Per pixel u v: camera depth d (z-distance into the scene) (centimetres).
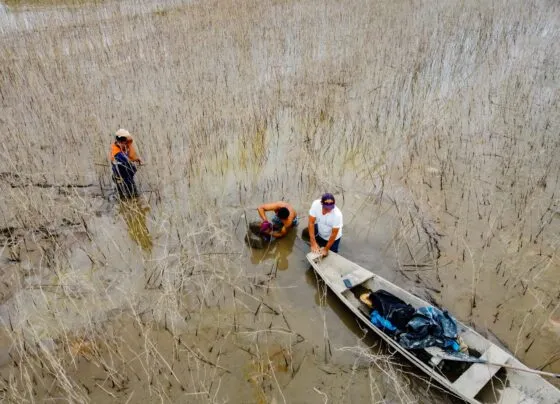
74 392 424
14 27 1659
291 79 1198
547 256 613
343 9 1828
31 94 1089
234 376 464
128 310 543
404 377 459
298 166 866
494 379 435
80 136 936
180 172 835
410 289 574
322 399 440
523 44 1438
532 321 516
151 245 660
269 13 1794
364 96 1117
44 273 599
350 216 726
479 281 578
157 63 1290
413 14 1747
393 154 891
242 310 548
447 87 1155
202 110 1010
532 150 873
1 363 472
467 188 780
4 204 731
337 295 546
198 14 1777
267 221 659
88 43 1488
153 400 439
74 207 728
